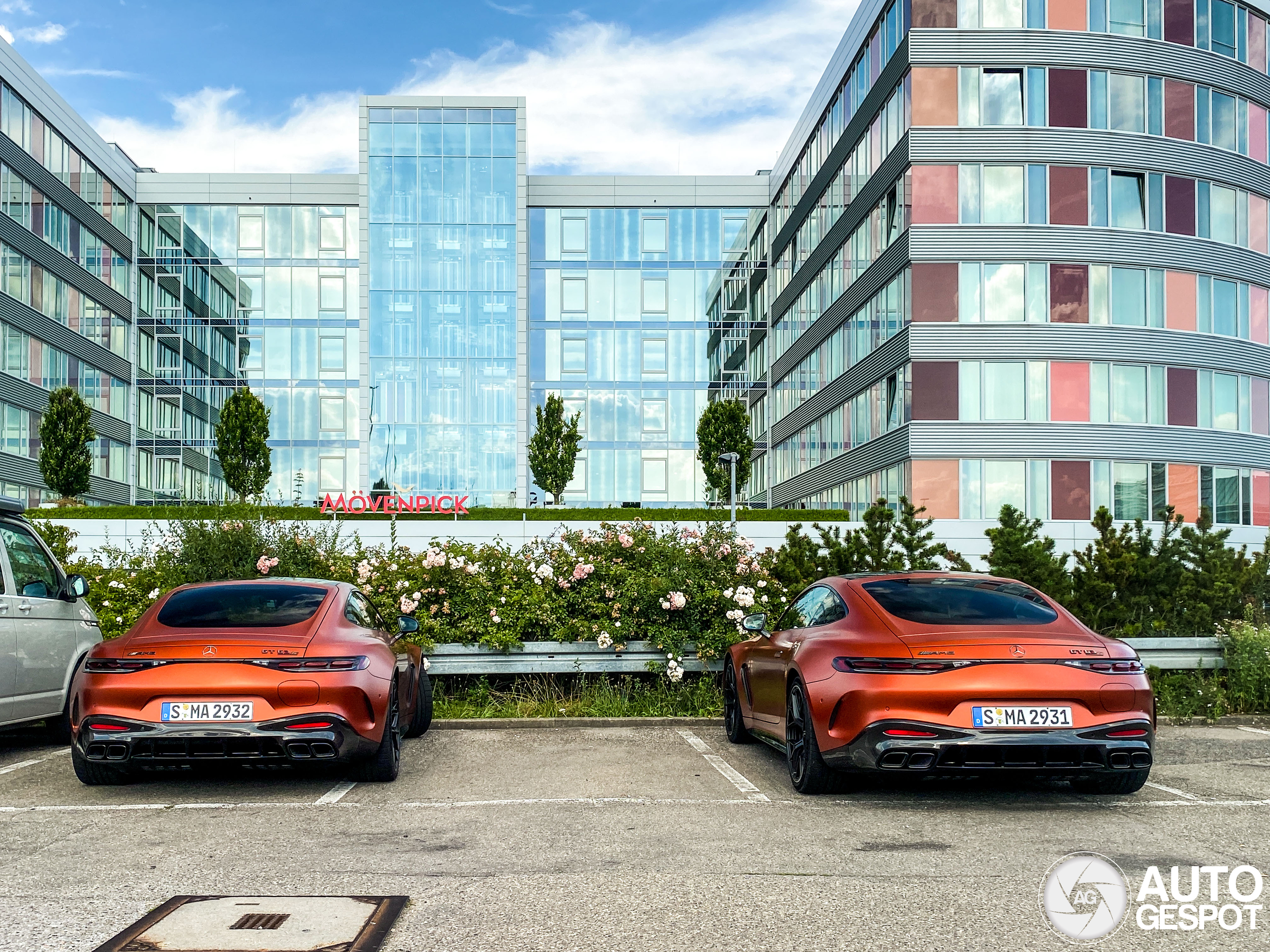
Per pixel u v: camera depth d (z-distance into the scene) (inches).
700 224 1888.5
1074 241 1173.1
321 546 503.8
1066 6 1187.9
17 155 1557.6
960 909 169.3
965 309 1163.3
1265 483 1259.8
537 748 349.4
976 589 284.0
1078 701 242.7
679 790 274.2
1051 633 258.4
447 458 1733.5
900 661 245.1
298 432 1838.1
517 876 188.5
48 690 336.8
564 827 229.9
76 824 234.8
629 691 437.4
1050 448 1155.9
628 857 203.2
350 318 1866.4
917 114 1174.3
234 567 481.1
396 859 201.5
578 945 152.1
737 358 1867.6
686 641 437.7
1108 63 1191.6
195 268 1892.2
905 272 1184.8
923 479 1152.2
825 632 275.3
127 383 1868.8
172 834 223.8
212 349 1871.3
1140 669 250.5
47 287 1633.9
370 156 1774.1
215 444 1845.5
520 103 1786.4
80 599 368.2
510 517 1190.3
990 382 1160.2
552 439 1600.6
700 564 456.8
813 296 1579.7
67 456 1448.1
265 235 1887.3
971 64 1178.0
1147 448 1178.0
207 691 256.2
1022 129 1173.7
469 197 1774.1
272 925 159.3
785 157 1772.9
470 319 1756.9
